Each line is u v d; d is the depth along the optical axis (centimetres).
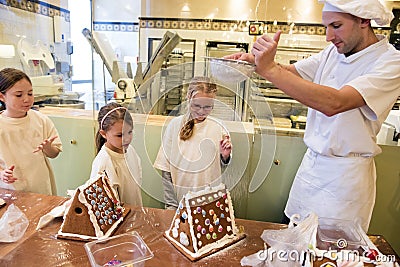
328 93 92
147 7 364
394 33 309
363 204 119
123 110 111
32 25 259
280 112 150
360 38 108
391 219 153
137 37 371
